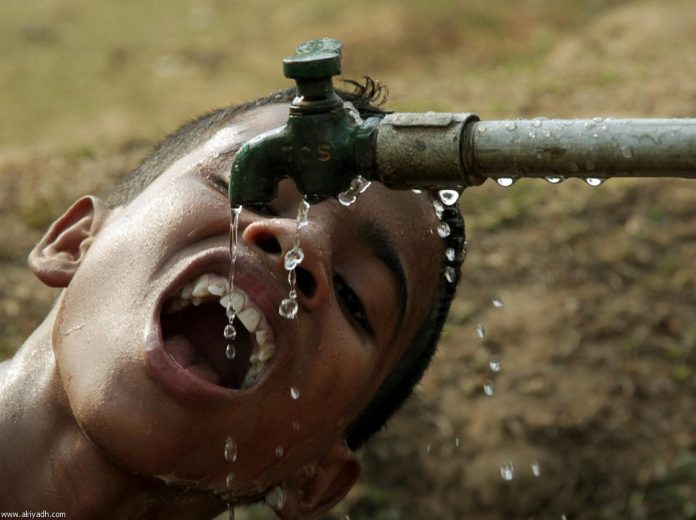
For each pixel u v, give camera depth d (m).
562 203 5.78
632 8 9.06
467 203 5.79
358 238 2.83
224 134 3.00
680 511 4.93
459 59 9.49
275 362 2.61
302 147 2.26
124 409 2.61
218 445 2.67
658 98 6.43
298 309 2.62
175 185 2.86
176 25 10.75
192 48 10.24
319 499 3.30
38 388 3.00
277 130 2.29
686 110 6.24
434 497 4.91
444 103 6.61
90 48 10.26
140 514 3.01
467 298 5.42
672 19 8.41
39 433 2.97
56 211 5.73
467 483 4.93
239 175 2.32
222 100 9.20
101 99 9.32
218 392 2.56
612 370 5.22
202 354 2.86
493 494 4.92
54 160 6.23
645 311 5.37
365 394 3.05
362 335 2.86
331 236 2.77
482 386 5.14
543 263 5.53
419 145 2.19
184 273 2.61
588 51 8.07
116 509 2.95
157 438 2.61
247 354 2.85
